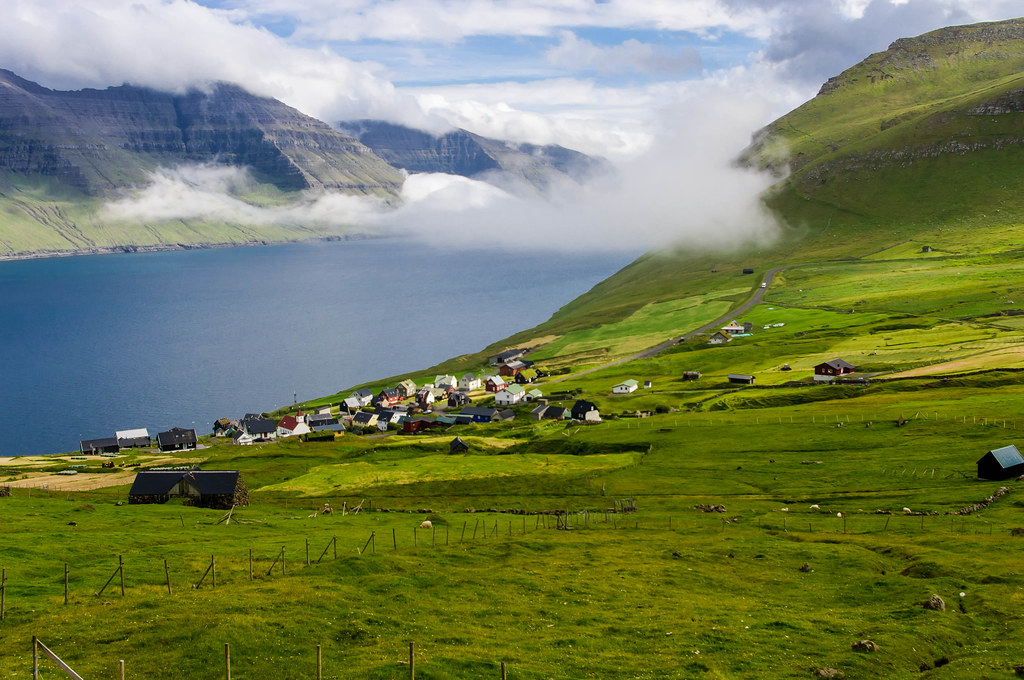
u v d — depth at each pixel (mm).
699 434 179500
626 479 145000
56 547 79562
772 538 96625
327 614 60250
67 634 55125
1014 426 151000
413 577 71938
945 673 51875
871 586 73750
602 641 58000
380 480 152500
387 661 51500
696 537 98250
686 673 51531
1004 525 99375
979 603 67188
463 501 135750
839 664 53562
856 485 129000
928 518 106312
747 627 61750
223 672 50250
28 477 170625
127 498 130750
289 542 87188
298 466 181500
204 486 125438
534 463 164250
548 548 90000
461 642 56781
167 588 66438
